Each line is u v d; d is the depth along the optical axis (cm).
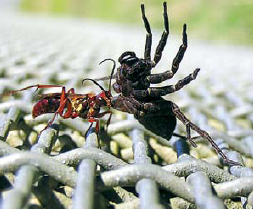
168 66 35
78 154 12
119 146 16
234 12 103
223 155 14
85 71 28
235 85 28
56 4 179
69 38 55
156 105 14
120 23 138
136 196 12
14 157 11
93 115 15
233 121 20
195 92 25
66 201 12
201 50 56
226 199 13
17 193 10
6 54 30
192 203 11
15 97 20
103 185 11
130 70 14
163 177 11
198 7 114
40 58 30
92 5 162
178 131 17
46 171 11
